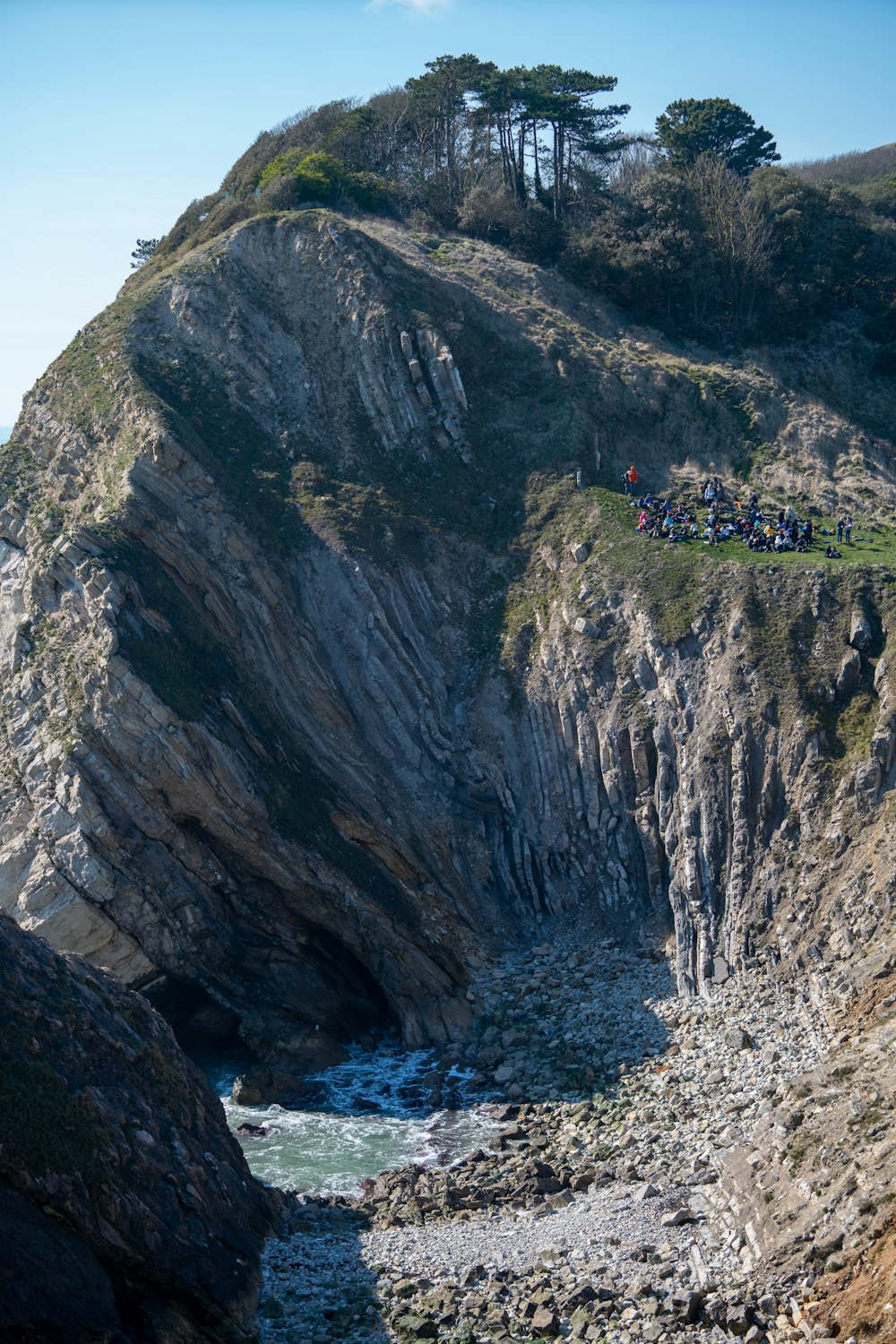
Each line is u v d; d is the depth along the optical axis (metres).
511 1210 40.47
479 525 71.94
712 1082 45.56
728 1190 38.03
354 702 64.38
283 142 103.50
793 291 92.38
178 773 54.47
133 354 72.31
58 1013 36.72
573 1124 45.94
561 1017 53.16
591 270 89.62
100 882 52.72
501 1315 33.69
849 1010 46.47
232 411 72.06
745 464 77.62
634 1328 32.34
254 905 55.72
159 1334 32.41
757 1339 31.31
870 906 49.75
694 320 89.94
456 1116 48.12
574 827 61.25
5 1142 32.12
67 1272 31.47
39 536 64.69
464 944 57.59
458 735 64.62
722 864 55.91
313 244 79.81
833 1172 35.09
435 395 75.81
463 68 98.81
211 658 59.53
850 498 75.38
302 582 66.62
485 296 83.06
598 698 62.75
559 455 74.06
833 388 87.44
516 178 99.81
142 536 61.72
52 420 71.94
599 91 99.06
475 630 68.25
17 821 54.91
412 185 97.25
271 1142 46.50
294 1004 54.38
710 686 60.34
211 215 93.06
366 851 58.28
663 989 53.19
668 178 94.44
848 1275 31.75
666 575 65.00
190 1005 55.25
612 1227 37.75
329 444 73.06
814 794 54.97
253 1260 37.00
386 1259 37.78
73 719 55.22
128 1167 35.00
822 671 58.72
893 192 112.88
